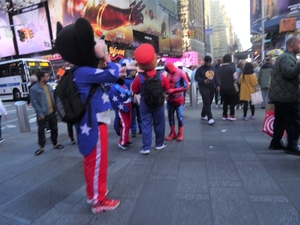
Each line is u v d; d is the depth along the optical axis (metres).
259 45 31.70
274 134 4.41
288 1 22.48
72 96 2.61
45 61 21.47
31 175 4.04
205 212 2.71
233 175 3.57
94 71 2.60
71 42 2.57
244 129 6.09
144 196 3.13
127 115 5.08
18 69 20.16
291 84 3.89
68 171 4.12
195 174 3.68
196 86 10.48
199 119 7.65
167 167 4.01
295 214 2.60
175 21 56.16
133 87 4.63
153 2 44.62
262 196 2.97
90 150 2.72
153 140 5.66
